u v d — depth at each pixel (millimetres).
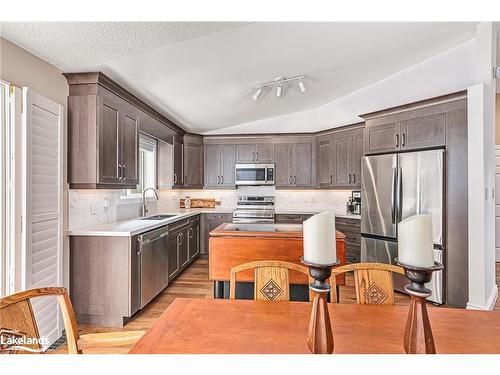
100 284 2779
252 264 1577
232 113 4777
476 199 2955
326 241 858
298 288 2510
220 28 2240
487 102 3029
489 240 3201
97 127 2740
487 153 3072
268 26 2352
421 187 3387
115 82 2945
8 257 2035
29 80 2295
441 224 3234
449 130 3252
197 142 5715
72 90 2762
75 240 2795
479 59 3105
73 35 2080
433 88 3695
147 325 2807
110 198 3518
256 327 1171
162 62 2670
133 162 3449
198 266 4883
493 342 1054
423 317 825
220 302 1433
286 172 5633
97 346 1213
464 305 3133
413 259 810
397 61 3670
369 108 4516
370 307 1377
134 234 2844
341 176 5031
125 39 2197
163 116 4355
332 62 3355
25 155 2115
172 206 5570
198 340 1067
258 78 3477
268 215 5410
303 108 5355
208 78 3223
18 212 2080
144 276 3031
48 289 1206
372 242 3896
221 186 5762
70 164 2746
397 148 3730
